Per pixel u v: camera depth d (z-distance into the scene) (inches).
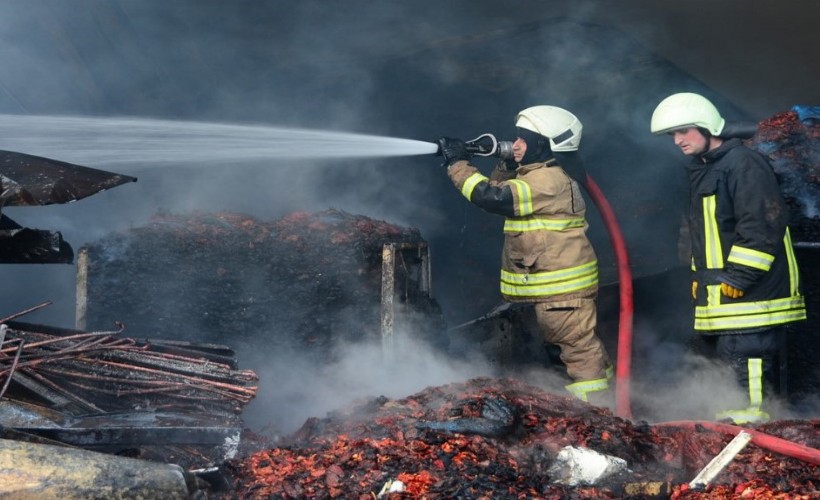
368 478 177.9
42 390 200.7
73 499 154.9
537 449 196.4
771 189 273.4
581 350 307.6
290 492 173.3
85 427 185.2
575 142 299.0
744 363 286.5
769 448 201.3
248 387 221.6
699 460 202.8
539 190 295.1
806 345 329.7
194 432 189.9
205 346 249.6
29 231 228.1
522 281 308.7
